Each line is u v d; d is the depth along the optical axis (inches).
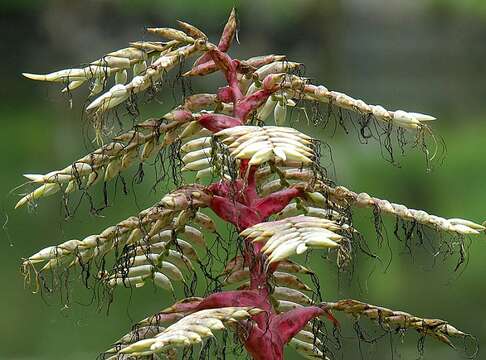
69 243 73.7
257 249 74.4
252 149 67.7
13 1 405.7
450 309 175.3
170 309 73.9
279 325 74.0
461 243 75.9
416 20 389.1
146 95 78.7
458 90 383.6
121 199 219.9
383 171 262.4
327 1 389.4
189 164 77.4
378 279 179.8
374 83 392.2
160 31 74.1
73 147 313.6
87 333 167.5
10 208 239.3
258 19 398.9
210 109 76.9
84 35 409.4
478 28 383.2
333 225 68.7
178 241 76.1
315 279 76.0
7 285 194.9
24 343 165.9
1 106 379.9
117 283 76.0
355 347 133.3
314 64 394.9
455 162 270.5
